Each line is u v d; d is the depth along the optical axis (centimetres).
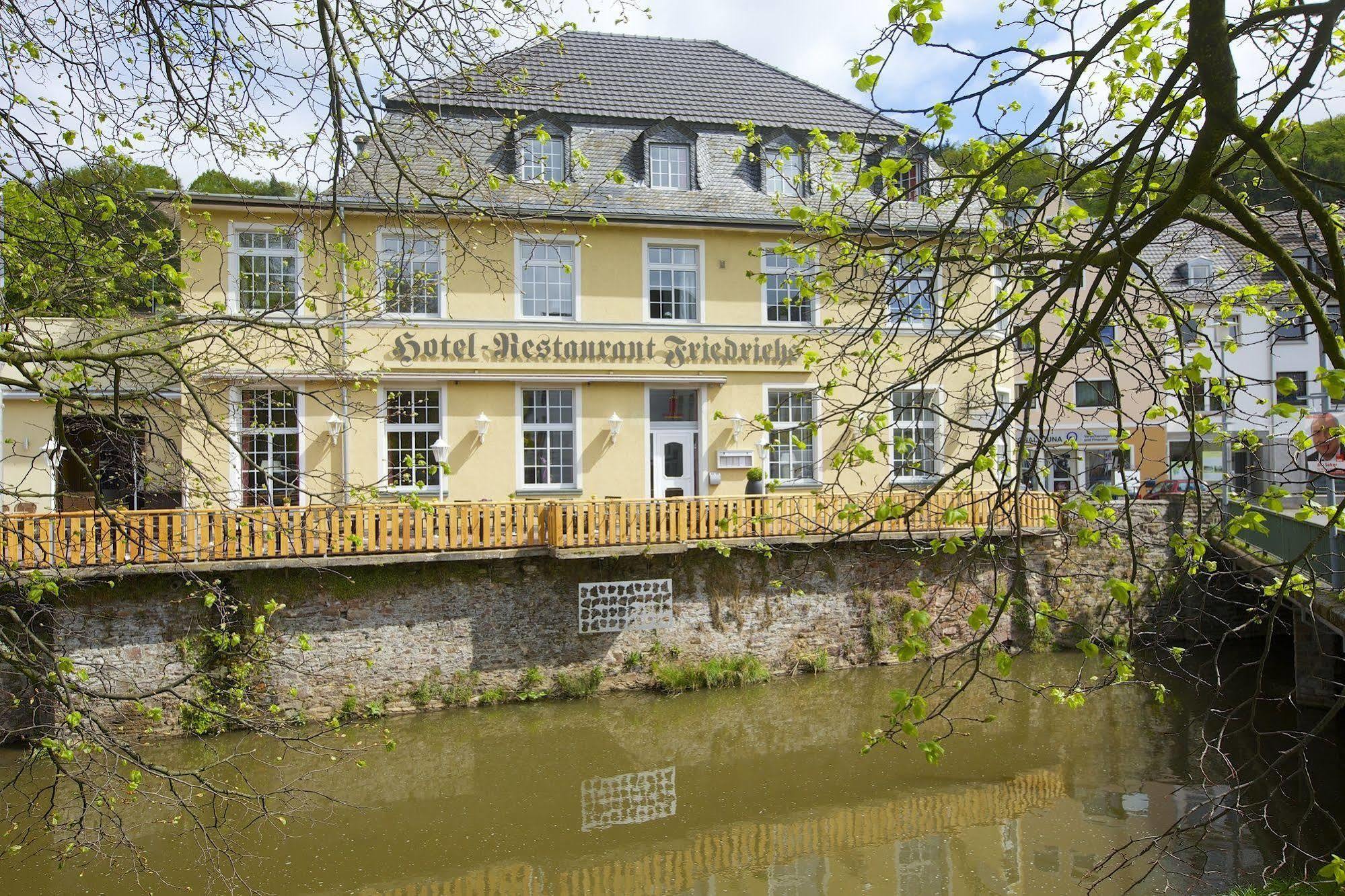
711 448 1783
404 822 1041
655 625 1517
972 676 358
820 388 499
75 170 642
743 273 1814
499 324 1675
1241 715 1360
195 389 584
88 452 645
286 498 631
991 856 944
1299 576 444
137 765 534
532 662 1454
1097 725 1359
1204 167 339
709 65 2084
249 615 1304
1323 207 339
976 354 418
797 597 1598
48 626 1204
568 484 1722
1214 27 329
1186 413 381
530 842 992
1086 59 363
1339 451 402
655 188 1823
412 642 1392
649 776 1176
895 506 391
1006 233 488
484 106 1733
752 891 884
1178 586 455
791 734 1325
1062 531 428
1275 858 902
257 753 1242
